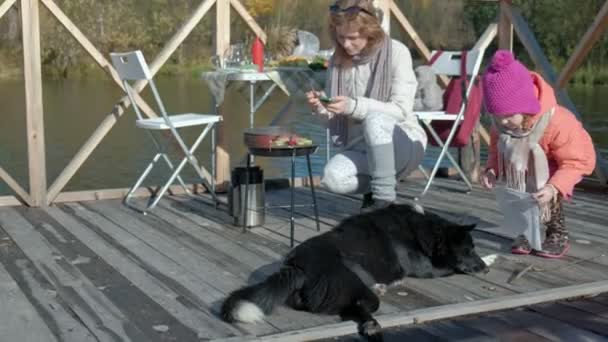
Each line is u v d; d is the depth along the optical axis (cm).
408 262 310
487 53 1141
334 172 379
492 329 267
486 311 287
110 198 510
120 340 253
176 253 368
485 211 473
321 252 278
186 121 468
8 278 324
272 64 516
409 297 298
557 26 1372
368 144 367
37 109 474
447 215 461
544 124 336
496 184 362
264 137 370
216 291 307
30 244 384
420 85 536
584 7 1352
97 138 496
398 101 387
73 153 865
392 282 306
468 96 524
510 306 291
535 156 341
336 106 369
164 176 764
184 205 489
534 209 340
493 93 332
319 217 453
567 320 277
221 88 484
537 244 346
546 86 342
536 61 562
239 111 875
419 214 321
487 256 349
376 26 385
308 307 274
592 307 293
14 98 1000
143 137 954
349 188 384
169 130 512
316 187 560
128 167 804
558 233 364
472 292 305
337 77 404
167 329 263
